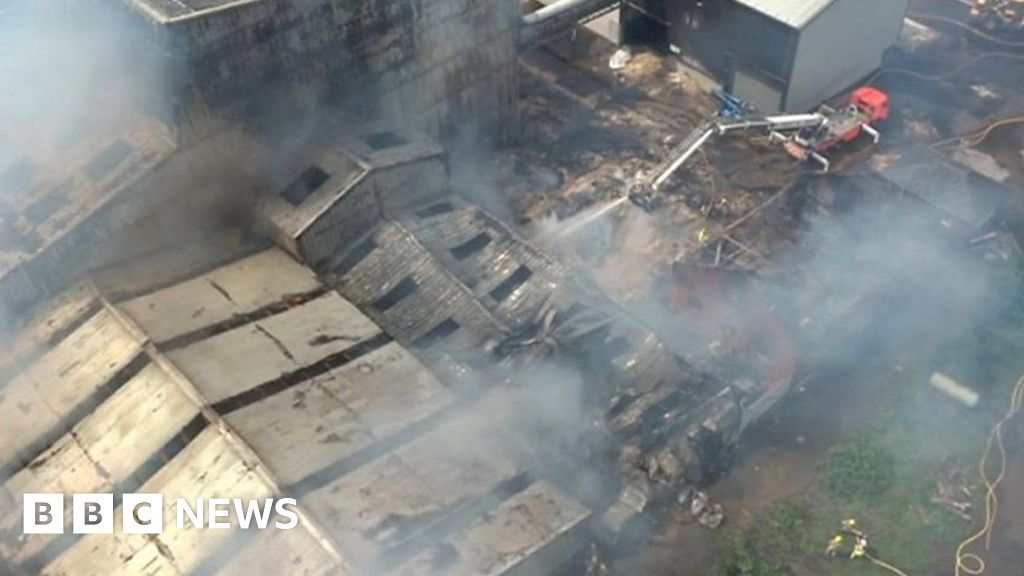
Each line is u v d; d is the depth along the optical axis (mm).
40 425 39750
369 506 34562
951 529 40219
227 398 38500
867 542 39844
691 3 62000
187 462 36625
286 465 35562
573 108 64062
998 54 67125
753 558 39375
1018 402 44938
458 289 45094
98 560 35344
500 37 56500
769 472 42719
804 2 56906
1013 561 39125
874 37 62625
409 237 47000
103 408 39531
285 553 33094
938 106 62625
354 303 45719
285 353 41312
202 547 34156
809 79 60062
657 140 60969
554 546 35531
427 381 40531
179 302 43875
